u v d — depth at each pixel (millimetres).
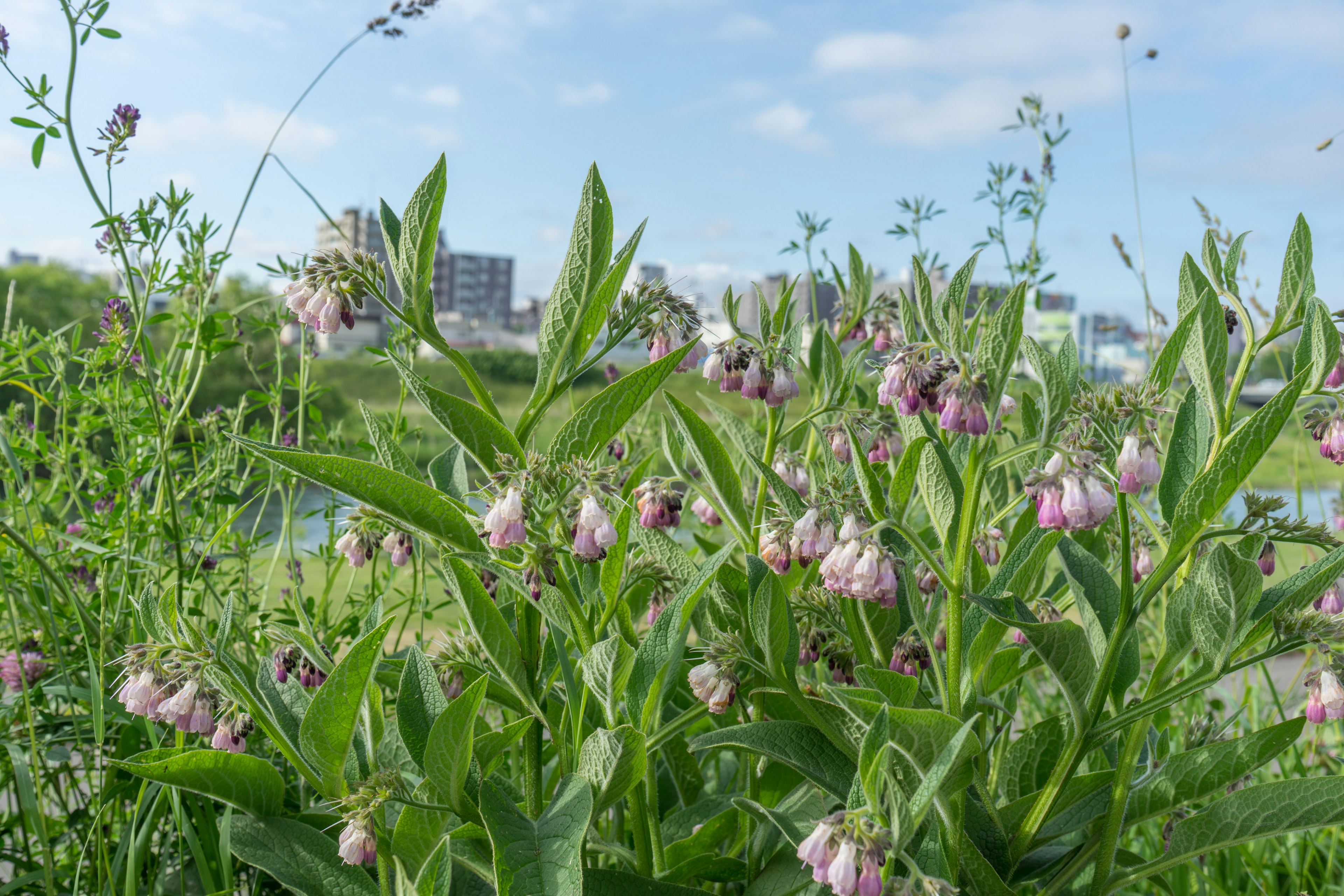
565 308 2029
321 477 1878
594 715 2439
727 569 2473
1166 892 2627
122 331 3217
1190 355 2082
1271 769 3947
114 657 2920
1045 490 1927
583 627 2105
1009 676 2410
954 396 1947
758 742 2127
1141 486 2104
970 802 2201
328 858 2227
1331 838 3391
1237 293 2045
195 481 3410
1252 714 4039
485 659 2484
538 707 2240
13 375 3352
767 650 2123
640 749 1895
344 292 1997
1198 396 2104
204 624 3094
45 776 3027
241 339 3805
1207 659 1914
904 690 2092
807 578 2676
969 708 2137
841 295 3514
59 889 2734
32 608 3076
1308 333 2033
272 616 3607
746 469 3684
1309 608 2033
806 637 2551
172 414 3383
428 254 1935
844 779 2105
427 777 1895
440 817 2137
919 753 1863
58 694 2768
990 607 1921
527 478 1887
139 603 2213
